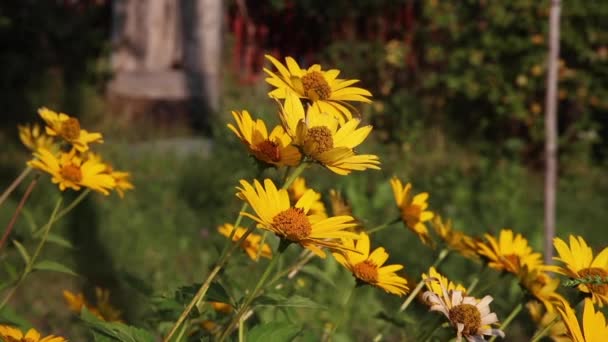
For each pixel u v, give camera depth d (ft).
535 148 39.96
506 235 9.13
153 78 42.29
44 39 43.68
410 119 39.45
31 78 42.50
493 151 39.01
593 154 40.42
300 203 6.63
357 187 30.12
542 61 38.17
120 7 43.27
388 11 45.01
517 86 38.68
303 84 7.13
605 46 38.32
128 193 29.17
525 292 8.51
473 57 38.96
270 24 47.93
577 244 7.20
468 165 37.60
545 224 20.58
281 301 6.83
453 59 39.63
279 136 7.00
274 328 6.64
